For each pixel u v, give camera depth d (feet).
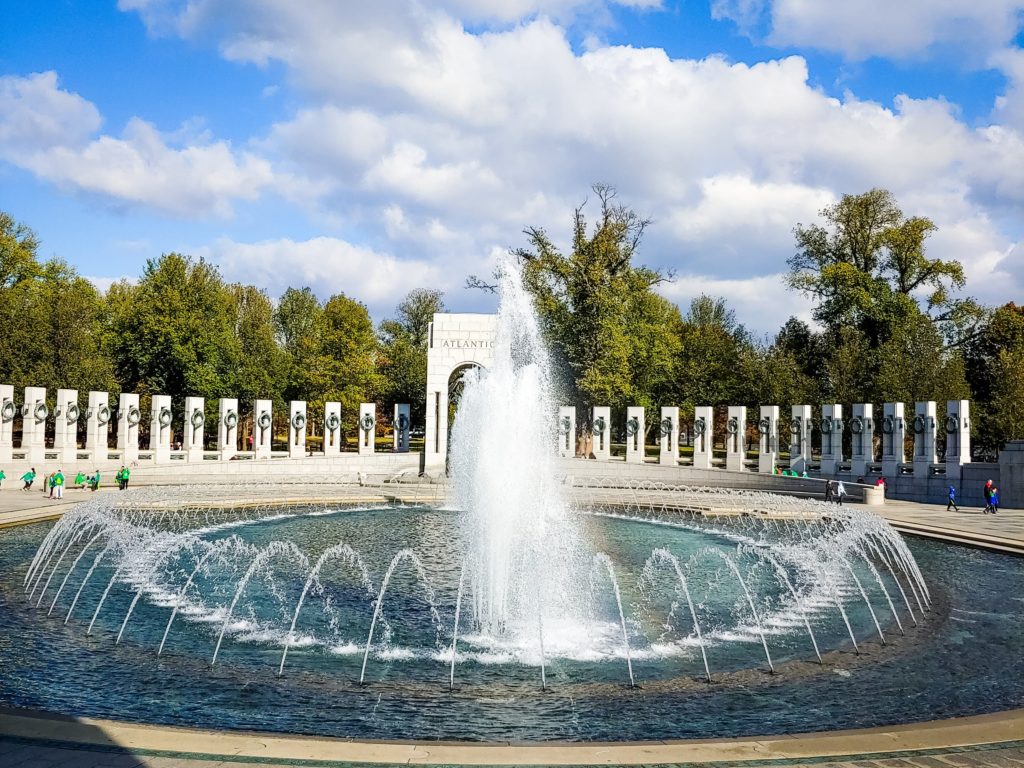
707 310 293.02
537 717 33.73
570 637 47.37
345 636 46.57
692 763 25.98
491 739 30.91
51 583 59.72
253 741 27.25
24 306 185.06
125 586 59.11
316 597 56.24
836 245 192.54
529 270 186.60
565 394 192.24
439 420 157.79
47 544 73.87
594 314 180.75
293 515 103.40
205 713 33.30
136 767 24.73
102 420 137.18
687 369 230.07
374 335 286.66
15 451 133.80
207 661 41.42
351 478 149.28
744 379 215.31
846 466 137.69
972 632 49.75
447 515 103.81
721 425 254.47
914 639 48.06
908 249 183.21
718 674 40.65
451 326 158.51
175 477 138.62
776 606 56.13
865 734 29.04
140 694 35.76
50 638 45.11
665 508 116.06
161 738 27.32
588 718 33.68
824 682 39.45
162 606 53.21
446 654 43.47
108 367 186.60
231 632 47.14
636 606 55.47
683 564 71.92
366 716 33.45
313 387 222.28
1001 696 37.27
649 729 32.35
